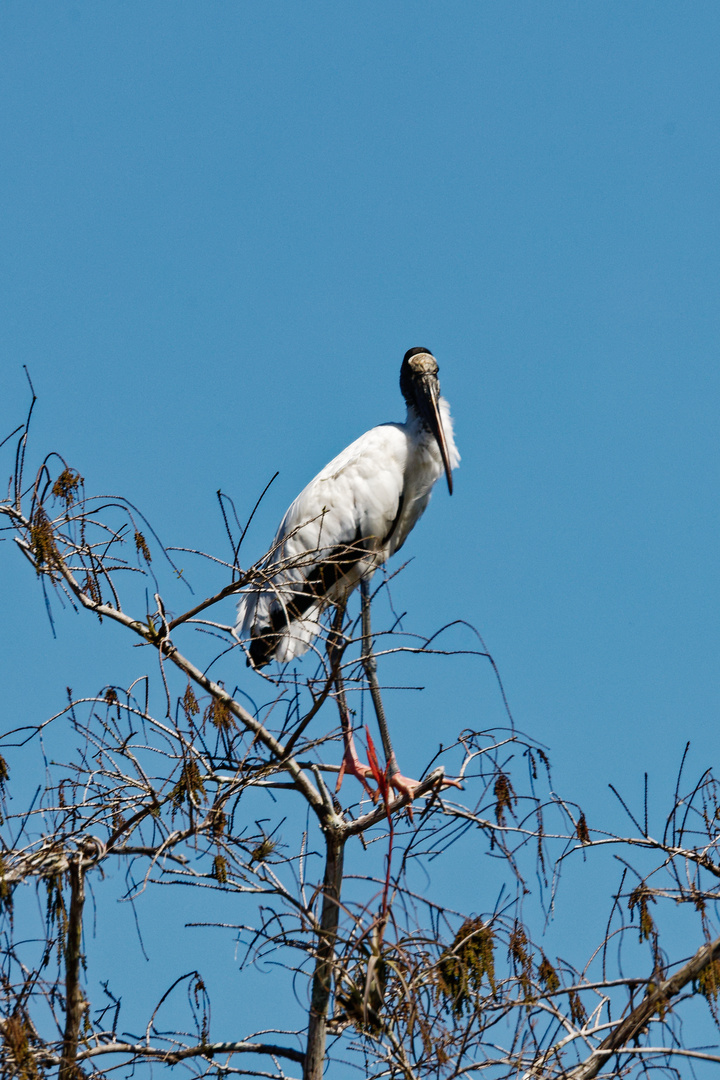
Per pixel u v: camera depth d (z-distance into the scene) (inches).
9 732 424.8
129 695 431.5
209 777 436.1
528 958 394.9
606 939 428.5
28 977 405.7
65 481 425.1
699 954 402.3
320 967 423.2
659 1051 369.4
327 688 425.7
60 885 402.6
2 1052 385.1
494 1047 406.3
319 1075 438.6
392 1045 391.5
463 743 435.5
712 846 436.5
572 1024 413.7
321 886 398.0
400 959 389.7
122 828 424.2
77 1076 397.1
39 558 414.3
